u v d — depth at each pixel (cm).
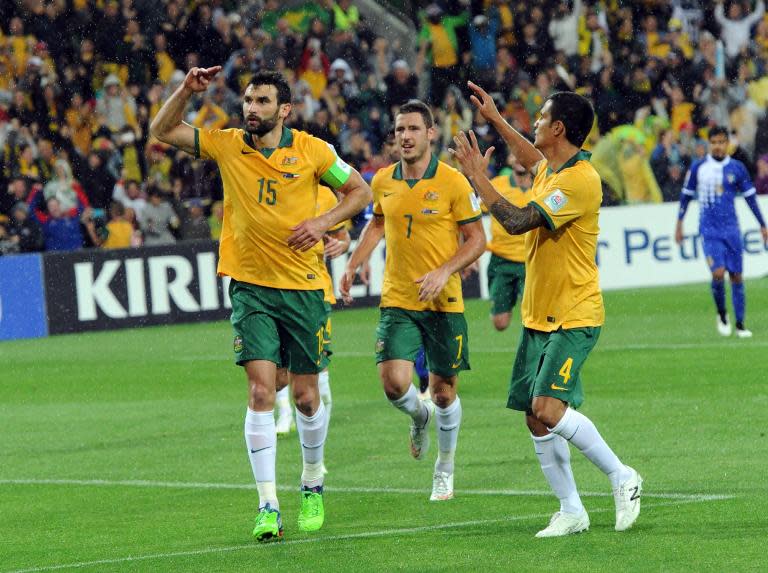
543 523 2019
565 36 7369
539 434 1927
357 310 6103
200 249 5928
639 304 5872
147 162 6356
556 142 1909
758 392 3381
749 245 6719
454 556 1800
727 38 7694
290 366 2067
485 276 6381
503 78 7269
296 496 2412
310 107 6694
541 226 1873
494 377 3931
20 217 5894
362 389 3825
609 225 6519
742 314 4616
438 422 2312
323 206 2939
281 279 2020
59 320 5703
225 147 2017
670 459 2550
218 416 3481
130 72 6638
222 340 5269
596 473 2439
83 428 3378
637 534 1886
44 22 6506
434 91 7275
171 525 2167
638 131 7000
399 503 2277
